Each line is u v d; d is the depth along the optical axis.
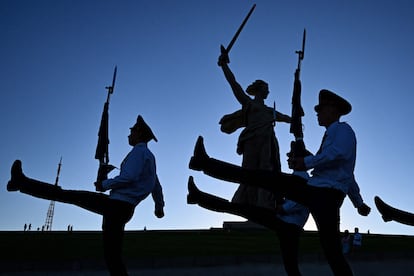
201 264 11.28
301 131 6.34
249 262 11.95
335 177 4.80
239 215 6.61
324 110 5.25
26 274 9.31
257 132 27.03
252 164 27.03
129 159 6.27
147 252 13.29
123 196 6.09
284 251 6.35
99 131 8.05
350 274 4.54
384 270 10.81
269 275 9.55
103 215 6.13
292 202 6.34
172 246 15.68
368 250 18.22
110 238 5.98
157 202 7.02
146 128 6.71
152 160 6.54
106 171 7.42
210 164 5.32
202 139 5.45
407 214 6.46
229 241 18.36
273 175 5.06
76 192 6.20
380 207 6.57
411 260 13.98
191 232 25.44
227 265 11.39
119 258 5.98
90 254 12.40
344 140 4.79
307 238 21.38
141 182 6.34
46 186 6.28
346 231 18.34
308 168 4.77
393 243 22.28
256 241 18.78
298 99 6.56
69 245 15.40
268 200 25.17
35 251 13.09
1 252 12.69
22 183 6.34
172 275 9.27
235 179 5.20
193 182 6.79
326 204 4.71
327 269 10.95
